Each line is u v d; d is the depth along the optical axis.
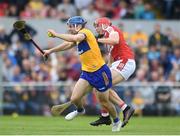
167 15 47.59
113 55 24.81
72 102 23.30
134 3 46.75
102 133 21.88
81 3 45.56
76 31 22.92
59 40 43.06
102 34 24.53
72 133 21.80
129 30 44.31
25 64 39.97
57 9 45.16
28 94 38.56
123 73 24.61
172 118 36.91
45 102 38.59
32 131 23.06
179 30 45.03
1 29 42.16
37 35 43.28
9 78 39.75
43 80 39.66
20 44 41.84
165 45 43.34
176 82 39.97
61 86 38.69
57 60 40.44
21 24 23.67
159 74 41.41
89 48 22.64
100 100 23.34
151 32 44.59
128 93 39.16
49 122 31.06
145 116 39.31
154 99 39.50
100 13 45.53
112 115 23.58
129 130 24.27
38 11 44.75
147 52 42.72
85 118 35.69
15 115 38.34
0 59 38.72
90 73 22.81
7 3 45.38
